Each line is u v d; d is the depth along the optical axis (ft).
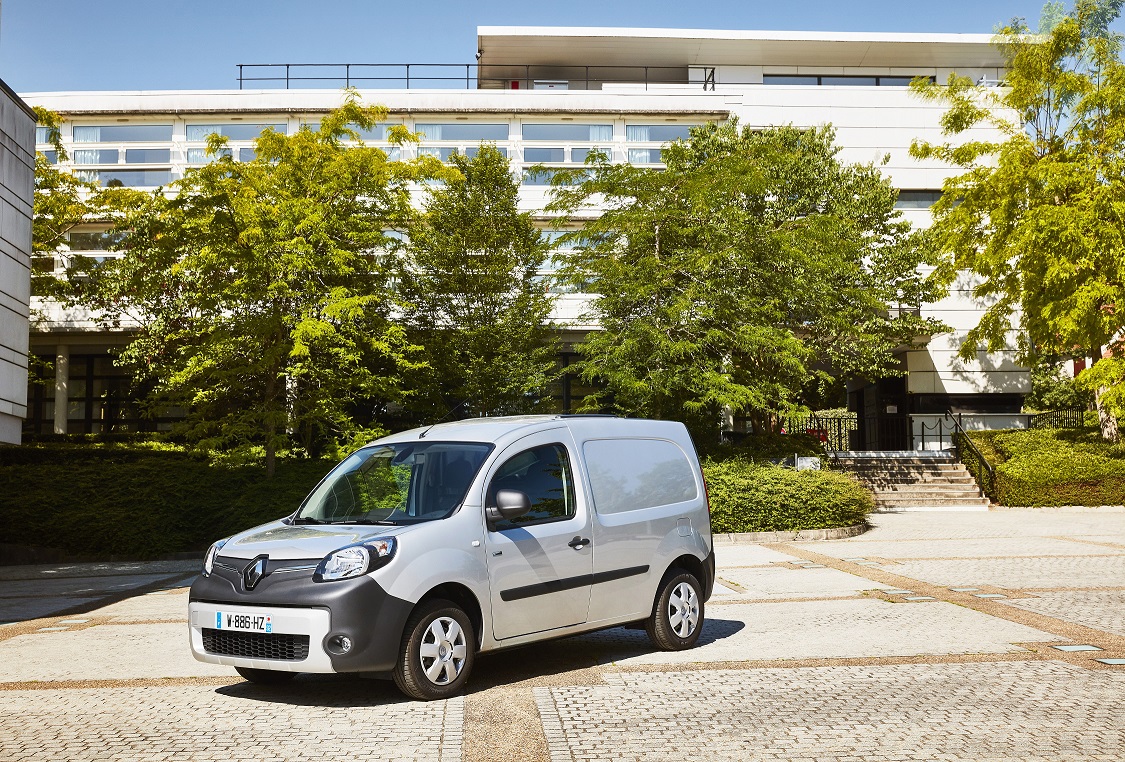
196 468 69.15
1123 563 42.86
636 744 17.03
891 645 25.89
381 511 22.49
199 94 106.42
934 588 36.40
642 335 62.59
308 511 23.80
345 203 71.26
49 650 28.63
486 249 79.97
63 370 100.17
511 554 22.02
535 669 23.90
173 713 20.04
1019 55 88.94
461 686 20.99
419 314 80.43
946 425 112.98
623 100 109.09
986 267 87.25
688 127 109.70
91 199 88.69
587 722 18.56
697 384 62.95
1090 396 108.47
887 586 37.47
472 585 21.13
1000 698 19.95
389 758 16.37
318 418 69.10
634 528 25.04
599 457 25.02
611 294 65.21
